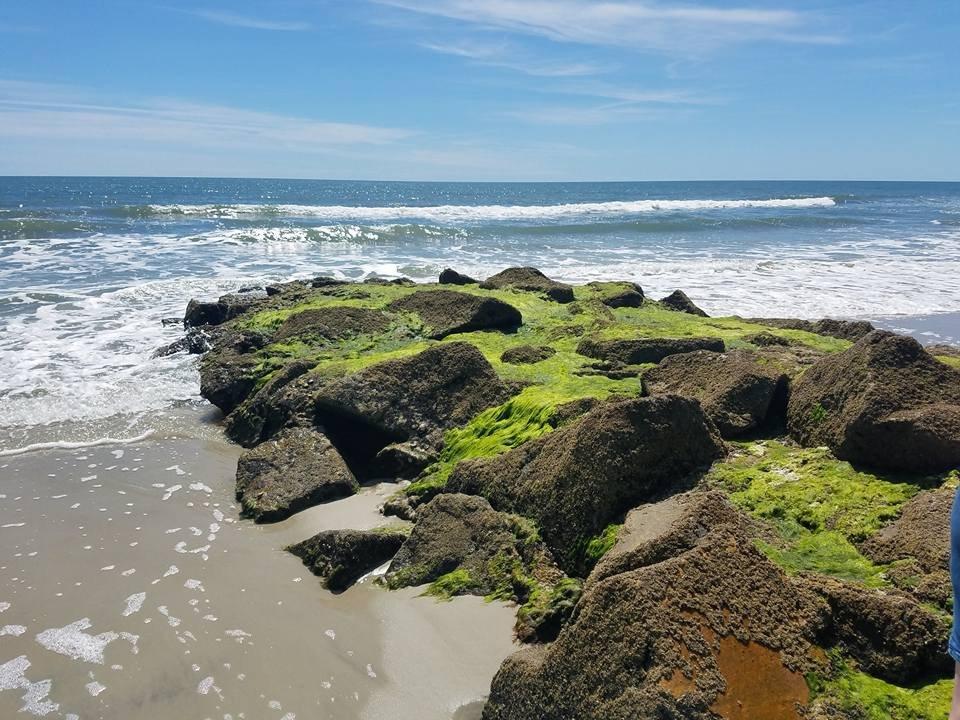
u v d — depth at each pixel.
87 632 6.23
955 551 2.50
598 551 5.91
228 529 8.17
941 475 5.73
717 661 4.05
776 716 3.92
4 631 6.25
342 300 14.66
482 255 29.02
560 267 25.92
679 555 4.67
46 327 16.30
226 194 85.12
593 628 4.37
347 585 6.88
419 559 6.75
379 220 42.00
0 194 69.25
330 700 5.37
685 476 6.42
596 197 94.19
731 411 7.26
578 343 11.32
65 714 5.30
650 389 8.34
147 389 12.69
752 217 49.53
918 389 6.22
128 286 20.41
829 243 35.34
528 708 4.45
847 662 4.30
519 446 7.35
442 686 5.37
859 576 4.96
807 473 6.20
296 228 34.00
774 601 4.40
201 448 10.66
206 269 23.86
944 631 4.25
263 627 6.26
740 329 12.08
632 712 3.98
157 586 6.95
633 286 15.84
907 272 26.03
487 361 9.82
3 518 8.34
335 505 8.50
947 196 102.62
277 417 10.54
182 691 5.51
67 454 10.25
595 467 6.25
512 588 6.13
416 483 8.38
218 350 13.39
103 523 8.26
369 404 9.60
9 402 11.86
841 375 6.68
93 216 39.41
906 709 4.00
